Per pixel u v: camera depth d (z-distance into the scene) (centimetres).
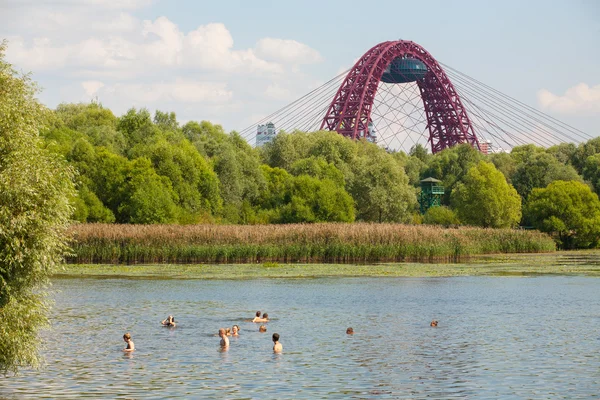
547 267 7994
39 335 3934
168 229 8281
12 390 2841
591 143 19175
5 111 2666
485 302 5250
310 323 4347
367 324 4312
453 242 9194
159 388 2877
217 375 3081
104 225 8494
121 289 5912
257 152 16812
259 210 12662
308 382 2972
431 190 15688
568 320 4456
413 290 5922
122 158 11212
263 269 7406
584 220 11694
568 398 2752
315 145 16475
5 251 2625
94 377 3041
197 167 11744
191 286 6134
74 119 15350
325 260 8381
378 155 15762
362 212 14012
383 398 2748
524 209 13062
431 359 3375
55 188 2731
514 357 3412
